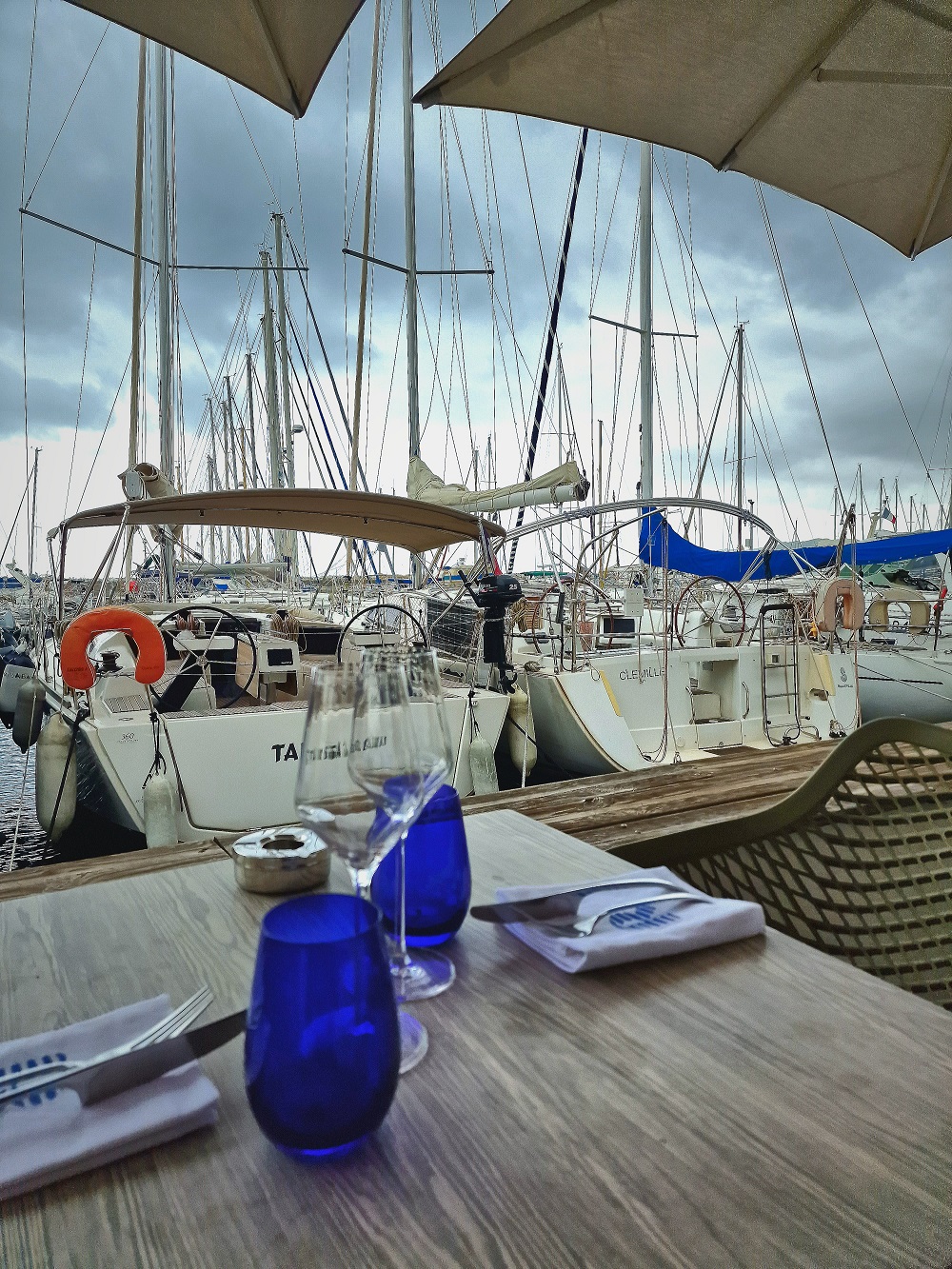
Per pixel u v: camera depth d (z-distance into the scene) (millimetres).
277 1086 427
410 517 5340
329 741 577
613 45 2443
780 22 2330
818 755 2730
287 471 12125
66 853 4879
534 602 6773
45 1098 474
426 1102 497
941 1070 533
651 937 700
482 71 2564
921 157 2770
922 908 1138
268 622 6809
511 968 687
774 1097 501
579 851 1016
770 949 728
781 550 9125
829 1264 370
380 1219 404
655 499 6270
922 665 7441
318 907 464
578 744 5297
